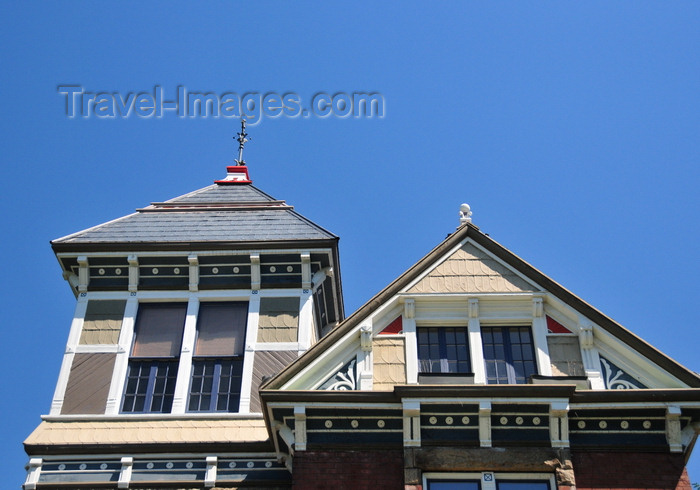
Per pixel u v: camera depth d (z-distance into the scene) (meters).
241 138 25.72
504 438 15.01
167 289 19.12
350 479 14.91
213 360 18.19
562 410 14.91
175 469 16.34
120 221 20.62
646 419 15.13
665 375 15.70
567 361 16.23
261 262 19.25
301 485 14.84
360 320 16.70
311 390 15.39
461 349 16.77
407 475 14.65
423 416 15.17
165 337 18.56
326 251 19.19
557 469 14.62
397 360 16.39
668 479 14.64
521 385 15.05
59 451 16.55
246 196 22.64
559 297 16.88
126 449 16.52
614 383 15.80
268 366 17.92
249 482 16.11
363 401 15.30
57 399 17.50
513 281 17.25
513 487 14.66
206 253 19.20
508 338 16.84
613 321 16.27
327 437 15.34
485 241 17.78
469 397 15.05
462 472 14.79
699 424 14.99
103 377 17.86
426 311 17.08
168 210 21.53
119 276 19.23
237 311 18.89
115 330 18.55
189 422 17.09
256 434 16.77
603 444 15.01
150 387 17.86
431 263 17.56
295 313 18.69
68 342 18.34
